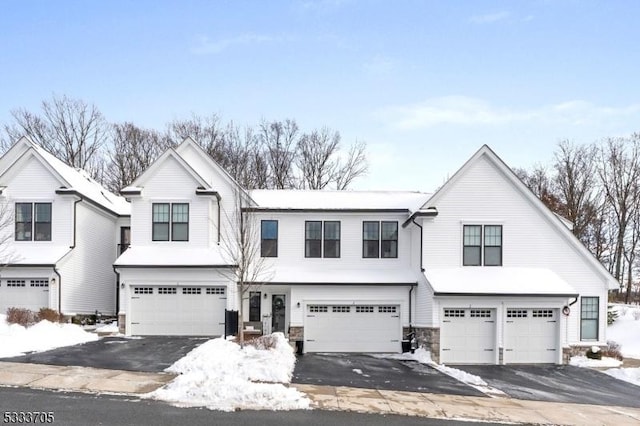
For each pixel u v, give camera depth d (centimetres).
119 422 1040
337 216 2612
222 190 2669
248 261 2128
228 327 2334
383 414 1245
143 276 2458
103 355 1808
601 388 1816
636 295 5266
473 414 1309
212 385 1323
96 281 2878
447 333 2259
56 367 1541
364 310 2458
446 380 1775
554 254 2439
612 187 5256
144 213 2577
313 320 2442
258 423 1090
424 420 1216
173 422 1062
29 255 2545
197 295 2472
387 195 2823
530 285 2298
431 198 2409
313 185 5281
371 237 2616
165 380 1441
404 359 2266
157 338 2361
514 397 1573
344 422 1145
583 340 2431
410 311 2450
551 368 2186
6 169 2638
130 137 5219
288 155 5281
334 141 5331
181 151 2712
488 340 2269
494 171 2450
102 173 5144
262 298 2555
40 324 2180
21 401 1168
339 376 1708
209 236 2566
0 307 2512
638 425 1299
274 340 1972
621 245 5131
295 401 1280
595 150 5306
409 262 2595
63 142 4966
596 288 2441
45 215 2638
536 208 2448
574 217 5053
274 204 2634
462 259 2414
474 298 2259
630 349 2888
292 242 2597
